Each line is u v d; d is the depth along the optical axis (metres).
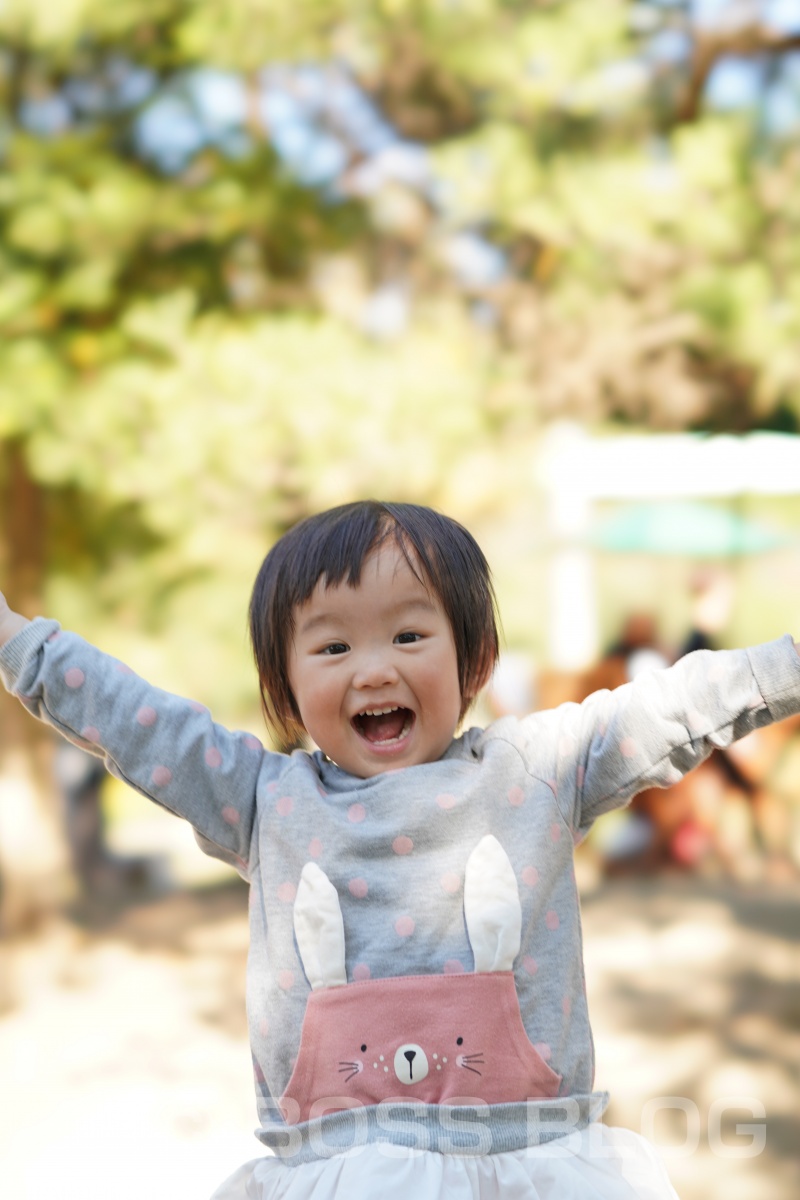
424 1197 1.36
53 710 1.65
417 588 1.58
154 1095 4.49
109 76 6.05
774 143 5.63
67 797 8.52
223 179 5.96
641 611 8.09
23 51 5.88
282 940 1.54
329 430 5.46
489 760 1.60
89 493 6.71
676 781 1.62
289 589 1.60
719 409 6.42
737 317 5.51
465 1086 1.44
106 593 7.38
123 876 8.66
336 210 6.37
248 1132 3.58
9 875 7.16
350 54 5.80
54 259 5.71
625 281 5.75
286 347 5.57
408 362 5.75
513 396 6.11
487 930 1.50
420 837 1.54
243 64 5.70
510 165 5.53
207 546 6.14
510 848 1.56
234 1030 5.44
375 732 1.64
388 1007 1.47
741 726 1.60
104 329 5.94
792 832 8.17
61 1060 5.11
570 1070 1.52
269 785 1.62
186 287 6.05
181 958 6.72
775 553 9.50
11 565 7.07
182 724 1.64
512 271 6.34
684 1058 4.94
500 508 6.40
